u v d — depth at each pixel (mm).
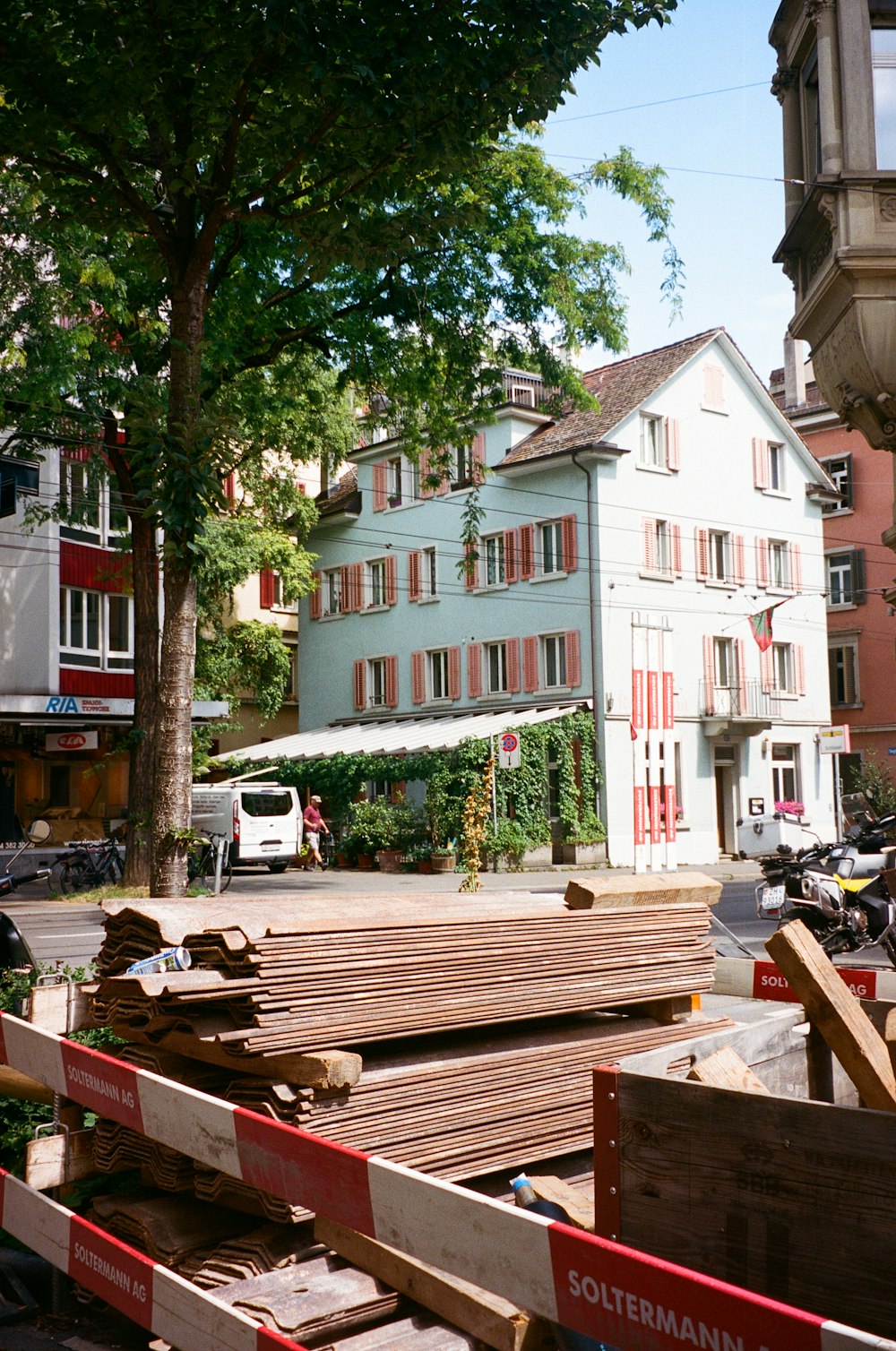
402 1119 4051
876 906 11195
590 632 33250
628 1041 5020
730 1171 2447
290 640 43781
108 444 21516
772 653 37875
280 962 3961
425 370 19344
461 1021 4438
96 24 9391
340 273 17656
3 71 9641
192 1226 4062
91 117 10008
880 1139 2215
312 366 20828
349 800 35156
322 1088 3766
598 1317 2098
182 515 10883
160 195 13227
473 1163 4254
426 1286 3354
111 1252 3590
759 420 38125
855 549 42125
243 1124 3211
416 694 38562
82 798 33125
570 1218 3299
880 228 13094
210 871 22859
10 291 18047
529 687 34875
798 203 14906
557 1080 4641
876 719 41250
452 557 37469
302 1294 3455
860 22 13242
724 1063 3377
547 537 34781
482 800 11625
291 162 10320
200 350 11320
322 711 42312
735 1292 1859
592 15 9461
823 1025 3219
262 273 17484
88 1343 4008
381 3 9000
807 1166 2320
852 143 13133
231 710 38250
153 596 21609
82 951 14445
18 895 23469
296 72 9180
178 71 9727
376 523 40281
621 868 31719
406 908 4719
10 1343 4012
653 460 35156
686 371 35938
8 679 29656
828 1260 2277
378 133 9609
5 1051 4770
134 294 19062
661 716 20922
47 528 29609
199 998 3807
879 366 13352
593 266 19641
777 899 11672
